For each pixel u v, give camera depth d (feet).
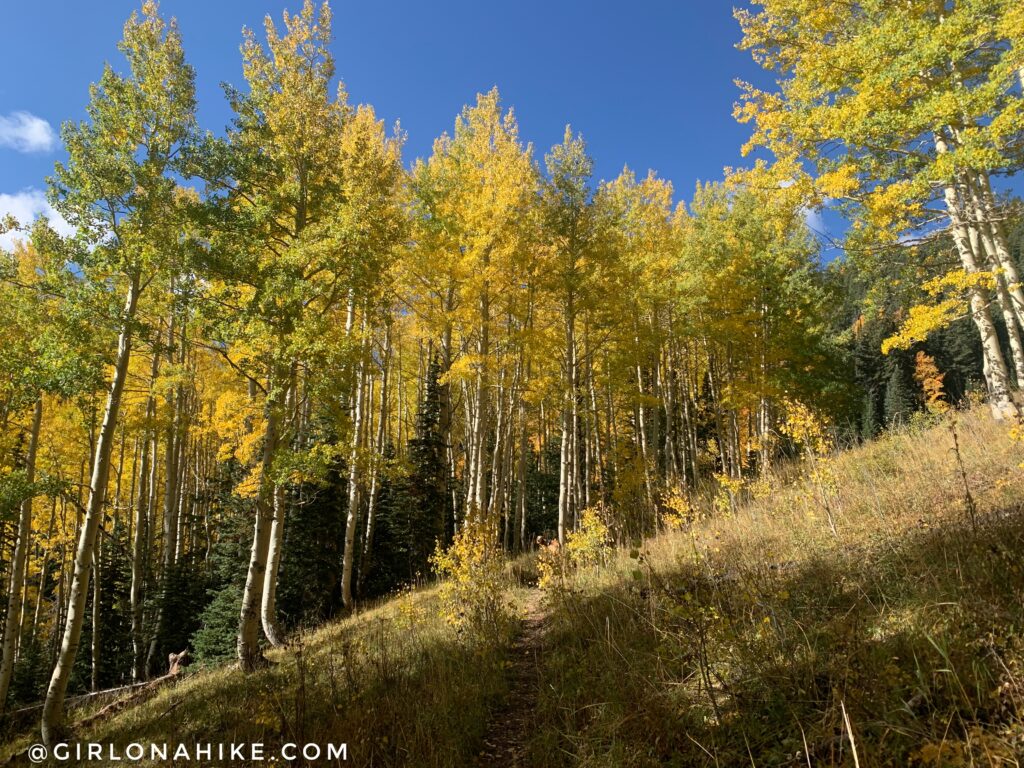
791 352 56.39
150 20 27.20
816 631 12.06
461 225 41.39
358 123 49.42
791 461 43.01
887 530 18.62
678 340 66.74
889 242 31.14
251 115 31.71
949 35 22.91
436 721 14.89
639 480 46.26
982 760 6.90
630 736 11.40
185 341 29.19
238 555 48.29
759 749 9.47
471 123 47.73
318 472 29.25
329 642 31.76
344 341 29.09
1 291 26.02
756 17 30.27
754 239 55.67
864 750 7.59
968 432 29.99
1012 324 30.55
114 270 25.86
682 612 12.38
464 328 45.96
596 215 46.01
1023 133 26.37
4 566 55.06
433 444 64.08
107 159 25.27
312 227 29.66
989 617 9.55
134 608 51.70
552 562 33.99
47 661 58.90
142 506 53.31
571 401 43.50
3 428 37.04
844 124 26.09
